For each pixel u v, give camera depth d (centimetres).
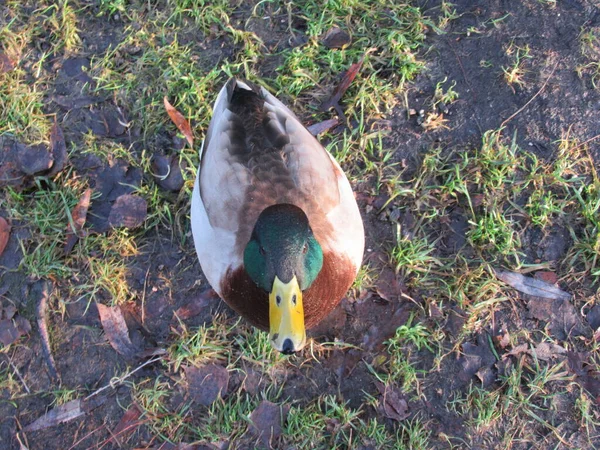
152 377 72
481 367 71
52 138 81
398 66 84
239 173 66
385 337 73
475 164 79
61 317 74
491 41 85
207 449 70
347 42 85
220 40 87
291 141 67
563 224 76
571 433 69
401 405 70
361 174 80
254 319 68
